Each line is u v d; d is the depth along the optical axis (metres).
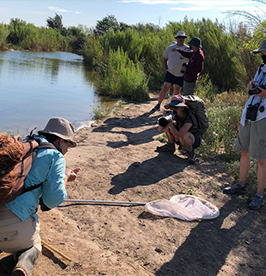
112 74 13.47
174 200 4.89
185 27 15.48
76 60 24.94
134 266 3.56
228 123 7.82
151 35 20.42
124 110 10.39
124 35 19.09
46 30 34.16
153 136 7.96
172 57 9.74
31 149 2.96
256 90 4.61
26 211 2.92
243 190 5.33
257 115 4.72
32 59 22.52
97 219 4.34
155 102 11.91
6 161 2.74
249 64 11.52
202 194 5.24
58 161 3.03
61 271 3.36
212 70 13.91
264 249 4.08
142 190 5.20
